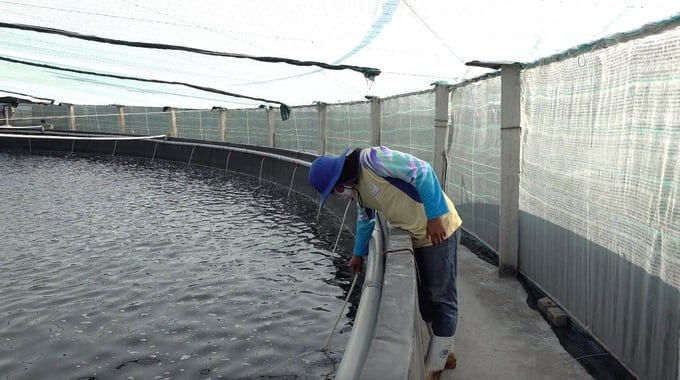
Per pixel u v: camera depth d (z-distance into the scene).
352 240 7.78
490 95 5.61
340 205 9.44
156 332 4.65
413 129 7.95
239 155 16.27
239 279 6.04
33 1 3.67
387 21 3.46
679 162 2.59
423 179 2.81
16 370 4.02
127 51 5.69
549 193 4.31
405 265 2.72
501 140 5.02
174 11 3.63
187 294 5.57
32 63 7.58
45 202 10.97
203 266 6.55
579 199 3.76
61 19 4.11
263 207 10.52
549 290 4.39
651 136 2.84
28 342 4.47
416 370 2.15
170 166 18.22
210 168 17.55
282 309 5.15
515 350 3.63
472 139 6.31
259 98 11.50
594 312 3.58
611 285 3.33
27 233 8.23
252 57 5.26
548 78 4.29
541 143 4.48
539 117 4.50
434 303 3.07
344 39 4.17
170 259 6.85
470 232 6.52
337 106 12.12
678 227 2.61
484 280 5.08
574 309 3.91
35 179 14.62
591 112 3.54
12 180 14.39
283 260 6.79
